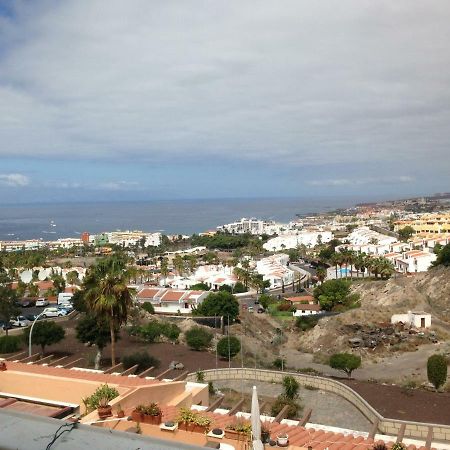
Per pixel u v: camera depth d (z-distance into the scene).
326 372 51.09
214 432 14.54
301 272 164.88
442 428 29.20
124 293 41.12
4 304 65.44
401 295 80.81
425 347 59.75
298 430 17.84
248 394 38.38
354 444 16.67
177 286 128.25
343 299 94.94
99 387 18.23
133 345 55.72
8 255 176.62
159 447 7.64
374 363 54.91
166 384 20.23
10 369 21.56
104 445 7.68
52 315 81.25
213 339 58.53
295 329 77.88
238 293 125.62
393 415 34.62
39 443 7.72
